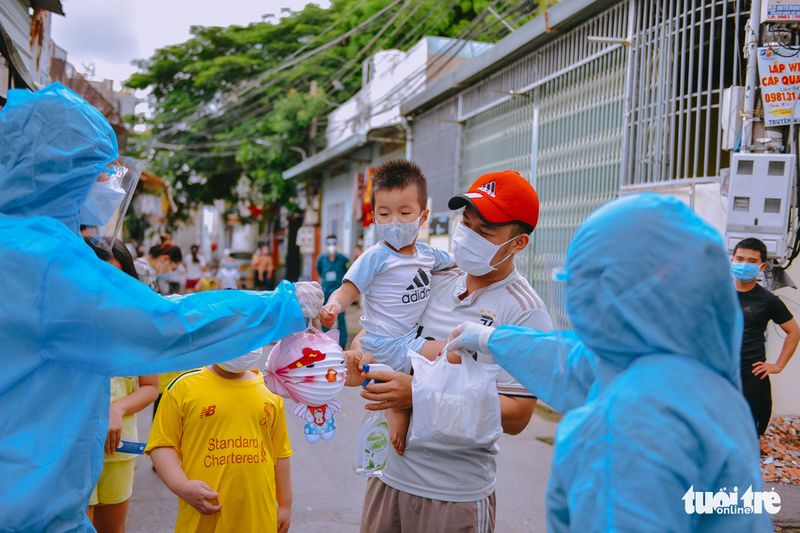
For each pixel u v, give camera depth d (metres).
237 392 3.13
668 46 7.62
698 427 1.40
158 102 29.52
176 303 2.01
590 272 1.54
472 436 2.36
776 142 6.36
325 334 2.58
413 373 2.58
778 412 6.96
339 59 24.05
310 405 2.51
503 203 2.51
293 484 5.74
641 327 1.48
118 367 1.96
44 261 1.89
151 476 5.70
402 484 2.62
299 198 26.11
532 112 10.59
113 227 2.77
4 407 1.87
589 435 1.49
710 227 1.51
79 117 2.06
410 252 2.90
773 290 6.37
